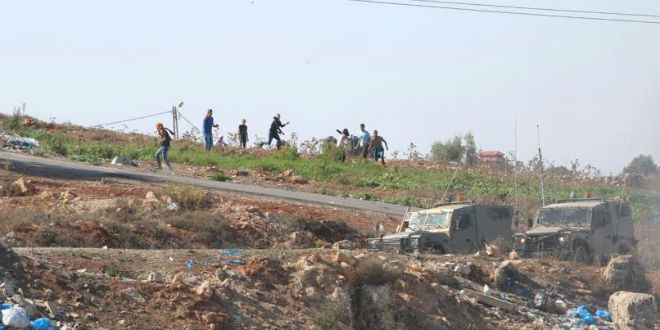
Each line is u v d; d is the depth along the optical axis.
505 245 81.00
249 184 120.31
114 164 120.69
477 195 135.88
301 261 60.69
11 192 87.12
